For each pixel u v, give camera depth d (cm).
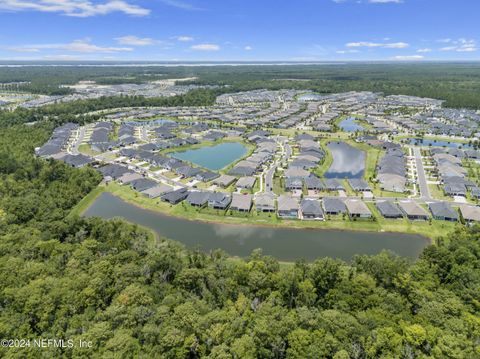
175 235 11475
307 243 10950
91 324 6450
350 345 5991
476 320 6388
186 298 7494
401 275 7681
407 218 12256
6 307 6875
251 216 12481
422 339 5978
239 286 7775
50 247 8738
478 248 8844
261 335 6100
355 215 12300
